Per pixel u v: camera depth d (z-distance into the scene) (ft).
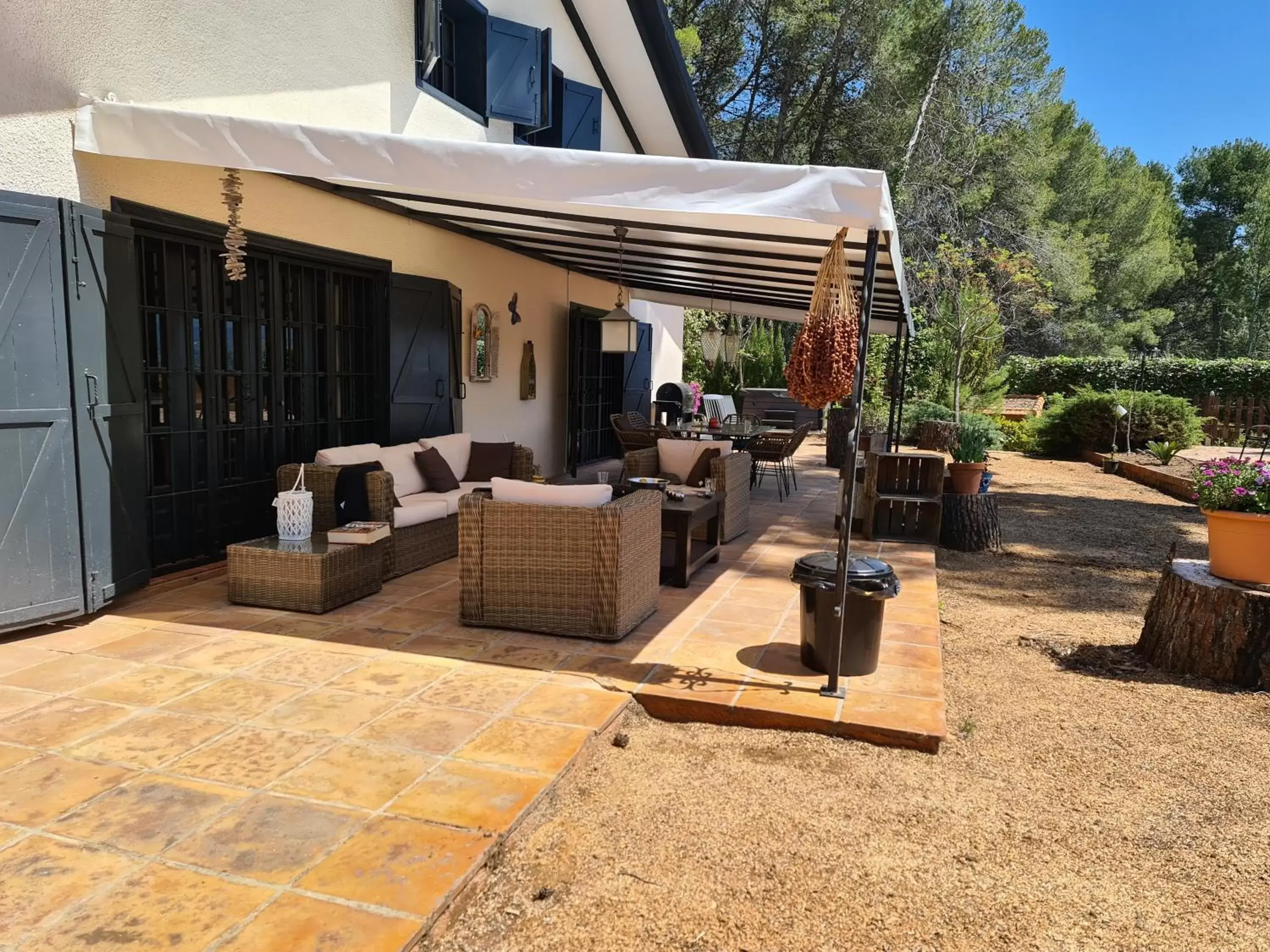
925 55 68.49
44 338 13.38
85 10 13.98
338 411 22.12
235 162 13.61
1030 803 10.03
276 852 7.95
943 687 12.94
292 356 20.54
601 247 24.11
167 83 15.55
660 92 35.78
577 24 32.32
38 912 6.99
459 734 10.61
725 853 8.70
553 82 31.07
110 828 8.27
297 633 14.37
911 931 7.61
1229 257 110.63
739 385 62.49
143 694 11.60
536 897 7.91
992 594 20.68
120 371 14.93
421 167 12.92
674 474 24.31
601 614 14.37
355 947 6.68
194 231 16.74
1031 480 43.16
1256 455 46.44
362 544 16.38
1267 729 12.37
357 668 12.81
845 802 9.85
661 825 9.19
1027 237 72.23
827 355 12.80
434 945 7.16
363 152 13.10
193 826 8.34
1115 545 27.27
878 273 18.75
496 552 14.65
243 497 19.36
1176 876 8.63
